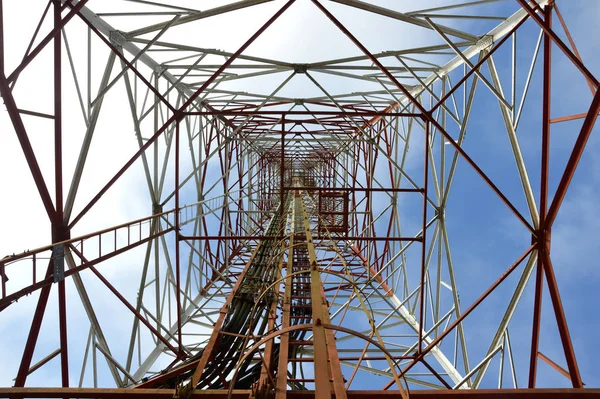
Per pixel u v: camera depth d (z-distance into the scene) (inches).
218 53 466.9
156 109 476.1
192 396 180.5
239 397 179.3
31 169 261.3
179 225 445.4
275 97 622.2
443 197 518.9
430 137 584.7
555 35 283.1
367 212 737.6
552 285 309.0
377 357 364.8
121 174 338.3
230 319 351.6
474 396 181.6
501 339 370.0
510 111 378.3
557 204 307.7
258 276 432.1
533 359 318.0
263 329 330.3
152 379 264.8
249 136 941.8
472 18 401.1
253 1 374.3
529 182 350.0
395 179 717.3
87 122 342.3
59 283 271.3
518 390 181.5
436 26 398.3
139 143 433.7
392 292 725.9
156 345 499.2
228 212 757.9
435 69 541.6
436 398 181.2
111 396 178.7
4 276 215.2
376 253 808.9
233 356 310.0
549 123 311.6
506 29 386.6
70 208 313.6
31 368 257.9
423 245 415.5
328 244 705.6
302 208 733.3
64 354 281.1
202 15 382.3
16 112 248.2
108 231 321.7
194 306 613.3
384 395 182.9
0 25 240.2
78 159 327.9
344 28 344.2
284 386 185.5
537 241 320.5
